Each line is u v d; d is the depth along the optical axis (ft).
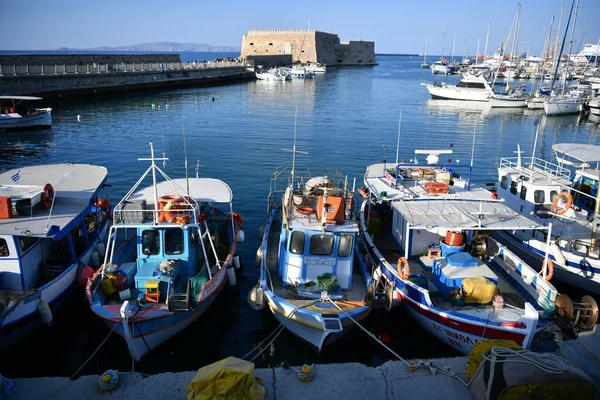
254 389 23.13
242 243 63.52
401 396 24.03
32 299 39.75
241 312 47.67
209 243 51.21
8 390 24.22
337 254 44.50
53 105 183.62
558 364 21.93
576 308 38.47
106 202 61.62
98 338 42.57
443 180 56.13
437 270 44.42
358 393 24.22
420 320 43.68
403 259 43.75
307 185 53.62
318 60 504.43
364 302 42.34
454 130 148.15
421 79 379.14
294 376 25.45
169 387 24.59
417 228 44.47
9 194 45.73
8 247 41.42
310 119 160.86
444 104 213.66
